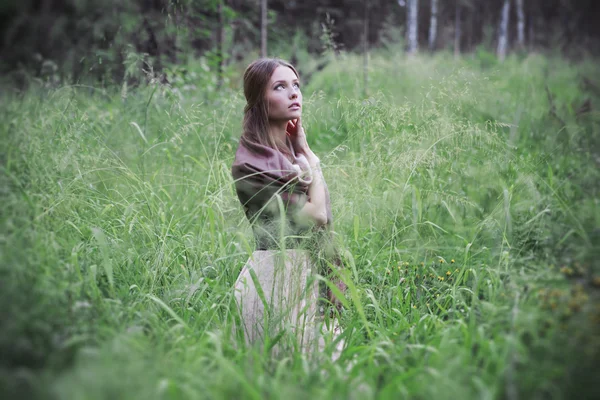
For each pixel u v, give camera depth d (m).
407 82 7.18
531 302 2.26
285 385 2.03
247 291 3.00
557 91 8.00
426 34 25.52
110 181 3.89
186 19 6.71
